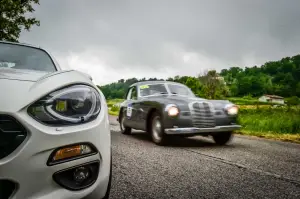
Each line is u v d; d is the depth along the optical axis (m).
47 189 1.90
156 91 7.72
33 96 1.96
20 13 14.05
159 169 3.98
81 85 2.23
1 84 2.02
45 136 1.88
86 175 2.07
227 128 6.14
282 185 3.32
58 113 2.00
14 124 1.84
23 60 3.29
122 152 5.27
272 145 6.66
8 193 1.82
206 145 6.49
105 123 2.26
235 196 2.91
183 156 5.00
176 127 5.96
